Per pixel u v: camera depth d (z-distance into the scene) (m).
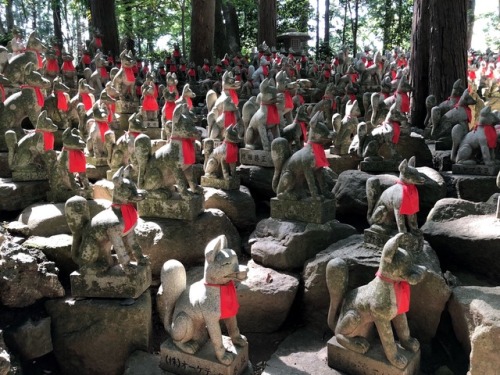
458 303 3.87
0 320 3.71
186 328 3.44
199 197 4.80
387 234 4.26
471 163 6.26
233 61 15.54
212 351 3.54
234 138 5.35
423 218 5.77
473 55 20.45
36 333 3.73
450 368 4.02
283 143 5.01
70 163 4.87
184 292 3.56
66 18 23.12
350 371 3.69
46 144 5.06
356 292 3.65
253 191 6.12
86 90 6.67
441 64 8.66
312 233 4.71
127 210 3.71
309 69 14.59
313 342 4.24
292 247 4.63
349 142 6.65
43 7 25.61
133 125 5.32
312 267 4.38
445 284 3.96
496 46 26.69
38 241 4.28
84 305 3.83
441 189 5.75
